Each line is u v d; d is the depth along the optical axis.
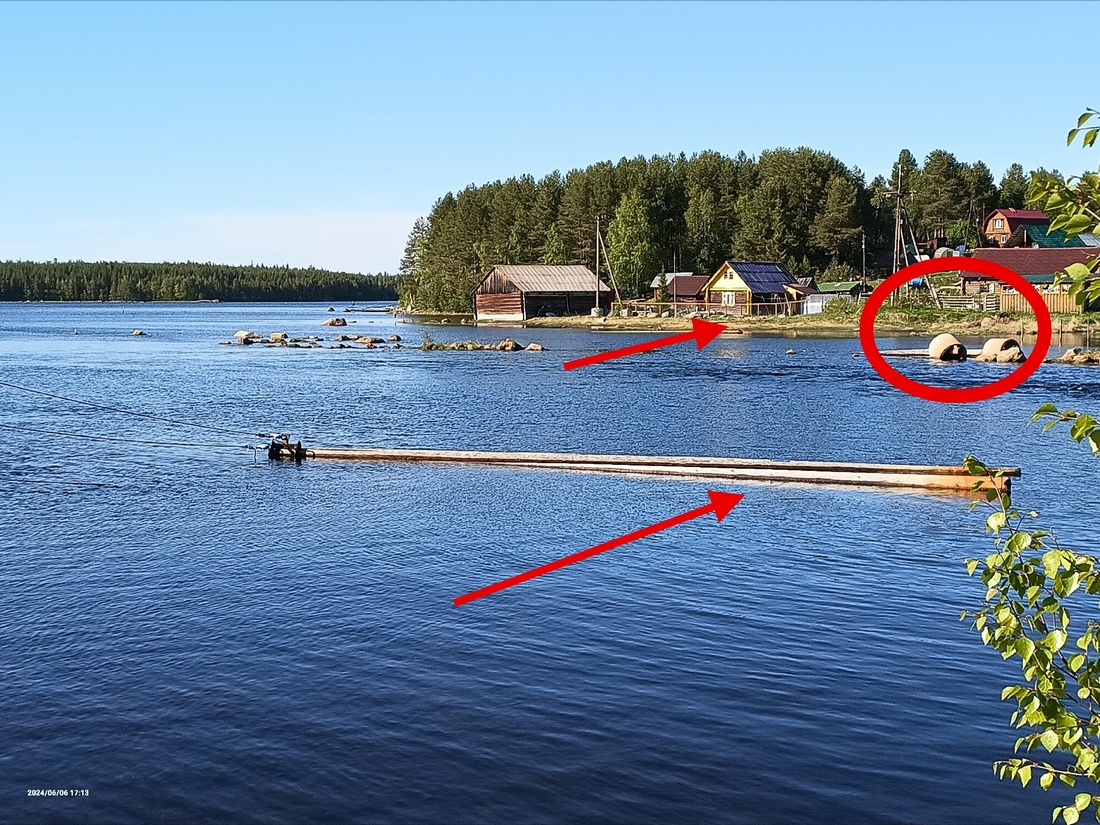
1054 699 6.47
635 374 64.56
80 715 13.23
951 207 157.38
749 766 11.81
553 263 155.88
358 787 11.40
